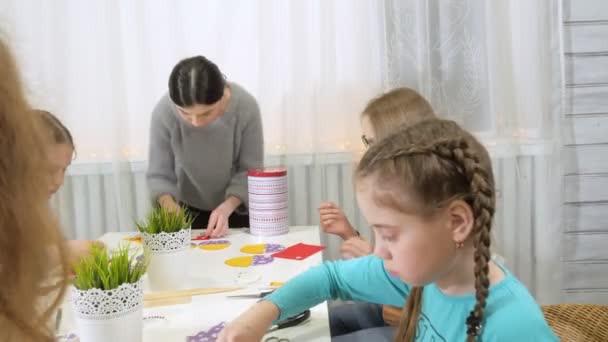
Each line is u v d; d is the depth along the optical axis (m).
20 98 0.50
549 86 2.09
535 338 0.72
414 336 0.93
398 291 0.99
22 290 0.51
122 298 0.82
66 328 0.96
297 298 0.97
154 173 1.90
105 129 2.04
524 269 2.18
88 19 2.01
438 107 2.07
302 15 2.00
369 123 1.55
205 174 1.92
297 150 2.08
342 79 2.07
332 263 1.07
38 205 0.52
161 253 1.13
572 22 2.07
